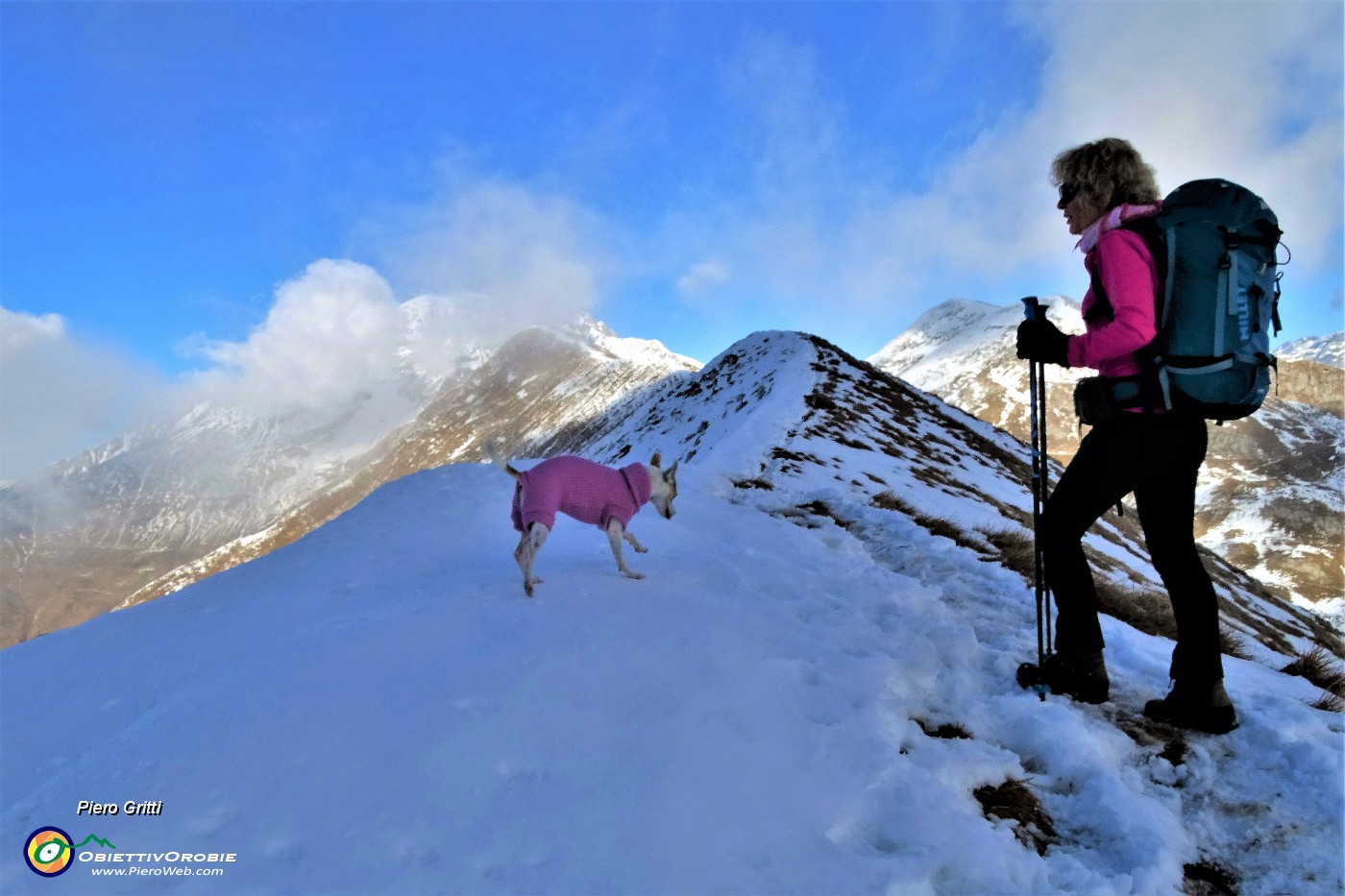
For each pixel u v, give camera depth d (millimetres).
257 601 6059
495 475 10922
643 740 3387
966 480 23953
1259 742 4039
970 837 3018
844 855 2809
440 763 3168
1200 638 4160
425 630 4637
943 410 40000
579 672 4020
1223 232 3752
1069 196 4371
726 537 9031
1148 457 4047
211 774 3156
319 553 7465
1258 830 3488
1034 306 4723
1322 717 4332
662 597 5496
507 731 3406
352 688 3873
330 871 2572
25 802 3170
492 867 2596
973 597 7262
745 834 2848
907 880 2715
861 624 5637
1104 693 4516
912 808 3174
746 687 4043
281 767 3182
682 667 4199
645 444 44500
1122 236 3947
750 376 39594
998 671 5094
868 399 31172
